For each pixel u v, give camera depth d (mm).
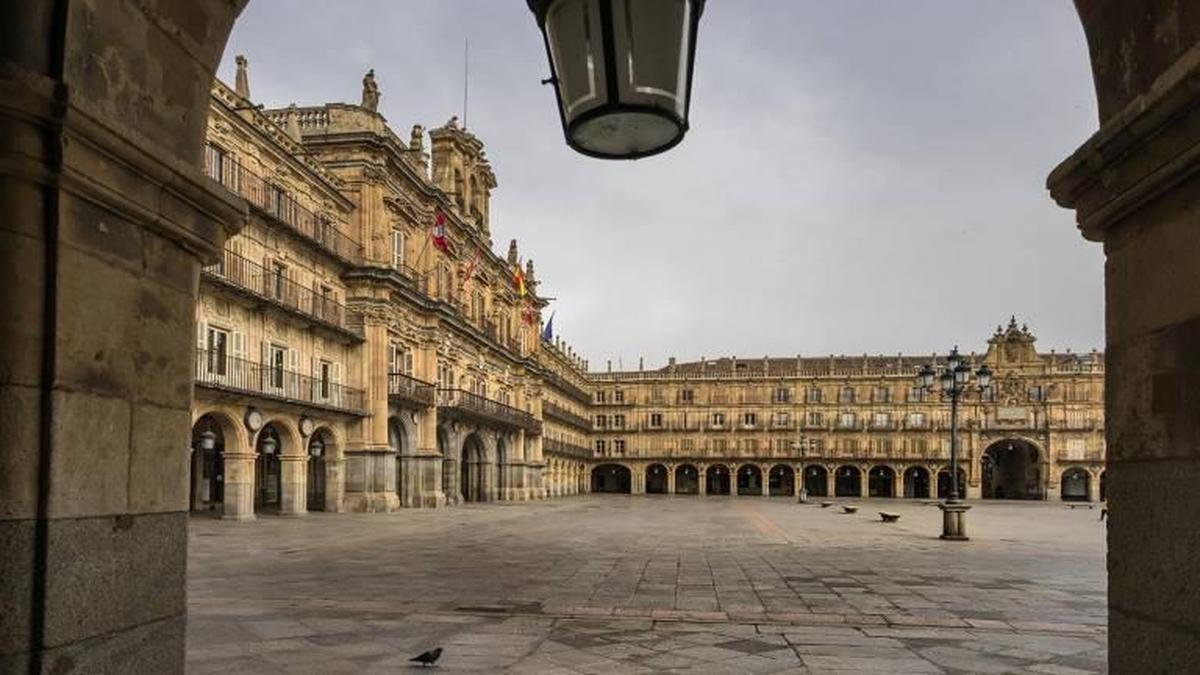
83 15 3381
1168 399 3303
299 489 34938
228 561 17109
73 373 3352
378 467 40188
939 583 14500
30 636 3148
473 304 58438
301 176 36500
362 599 12086
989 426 102625
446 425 50938
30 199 3230
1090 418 99312
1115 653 3697
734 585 13891
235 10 4531
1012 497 107125
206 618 10500
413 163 47344
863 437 107375
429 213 47938
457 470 52531
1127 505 3641
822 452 108688
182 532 4133
